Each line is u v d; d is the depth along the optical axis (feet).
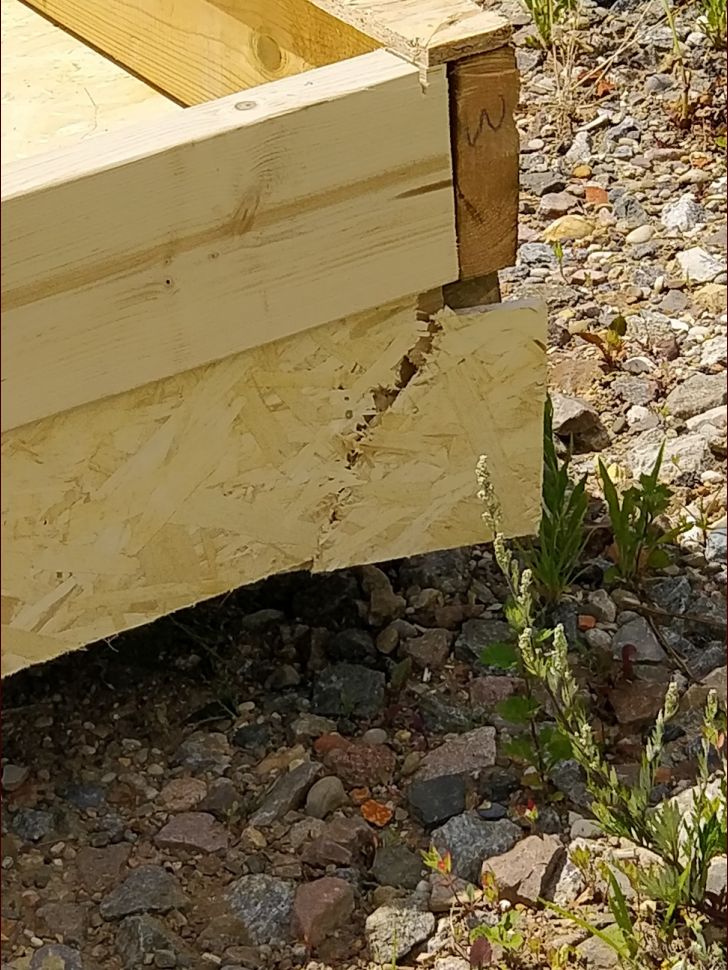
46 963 4.80
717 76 10.08
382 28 5.01
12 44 7.55
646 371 7.62
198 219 4.64
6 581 4.91
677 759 5.46
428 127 4.92
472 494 5.71
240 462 5.18
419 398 5.42
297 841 5.25
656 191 9.16
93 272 4.54
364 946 4.88
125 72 7.20
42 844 5.30
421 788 5.35
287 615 6.23
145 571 5.19
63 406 4.67
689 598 6.23
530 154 9.62
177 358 4.81
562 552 6.08
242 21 6.11
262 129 4.62
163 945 4.86
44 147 6.60
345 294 5.02
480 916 4.93
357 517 5.55
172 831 5.28
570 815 5.28
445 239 5.15
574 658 5.93
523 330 5.43
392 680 5.90
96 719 5.81
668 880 4.75
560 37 10.61
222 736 5.73
